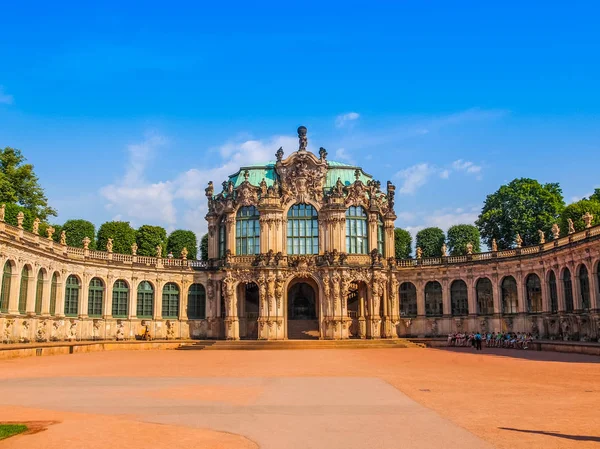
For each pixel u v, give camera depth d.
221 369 46.53
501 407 26.03
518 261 87.12
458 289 93.94
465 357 58.97
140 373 43.00
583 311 72.19
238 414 24.38
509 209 105.31
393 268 94.12
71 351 70.25
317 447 18.67
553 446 18.52
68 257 80.88
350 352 70.00
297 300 99.81
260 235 91.75
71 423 22.31
